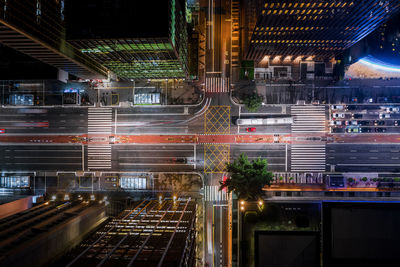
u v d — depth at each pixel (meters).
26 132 85.31
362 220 55.00
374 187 78.25
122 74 77.38
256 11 59.03
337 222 55.41
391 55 77.25
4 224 63.28
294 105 79.88
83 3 52.19
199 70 81.75
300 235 57.03
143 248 52.38
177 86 82.50
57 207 75.56
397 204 54.19
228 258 79.12
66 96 82.25
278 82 80.19
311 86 79.75
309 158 79.62
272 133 80.50
